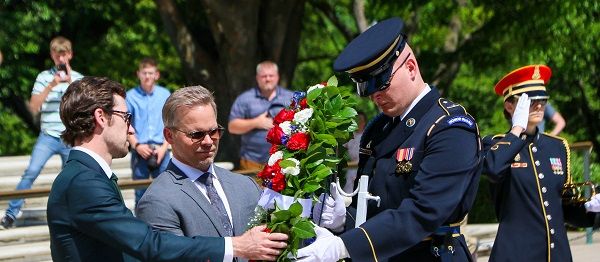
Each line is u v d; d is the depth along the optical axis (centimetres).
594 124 2138
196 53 1482
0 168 1071
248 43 1418
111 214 398
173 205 445
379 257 434
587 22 1448
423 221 433
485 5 1512
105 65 1889
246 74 1432
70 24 1831
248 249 424
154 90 941
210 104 453
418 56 1717
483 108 2108
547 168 624
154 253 404
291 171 443
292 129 454
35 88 927
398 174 452
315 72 2309
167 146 954
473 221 1159
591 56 1631
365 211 452
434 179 437
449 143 439
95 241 404
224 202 462
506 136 608
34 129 2000
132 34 1889
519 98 617
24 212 966
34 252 864
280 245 429
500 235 625
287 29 1501
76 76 934
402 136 455
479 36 1570
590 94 2056
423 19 1733
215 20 1441
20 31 1744
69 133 409
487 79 2081
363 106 1958
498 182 621
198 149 450
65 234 400
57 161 1076
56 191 402
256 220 446
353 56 450
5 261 849
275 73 956
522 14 1437
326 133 452
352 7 1858
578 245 995
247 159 965
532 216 618
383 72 448
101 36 1934
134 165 945
